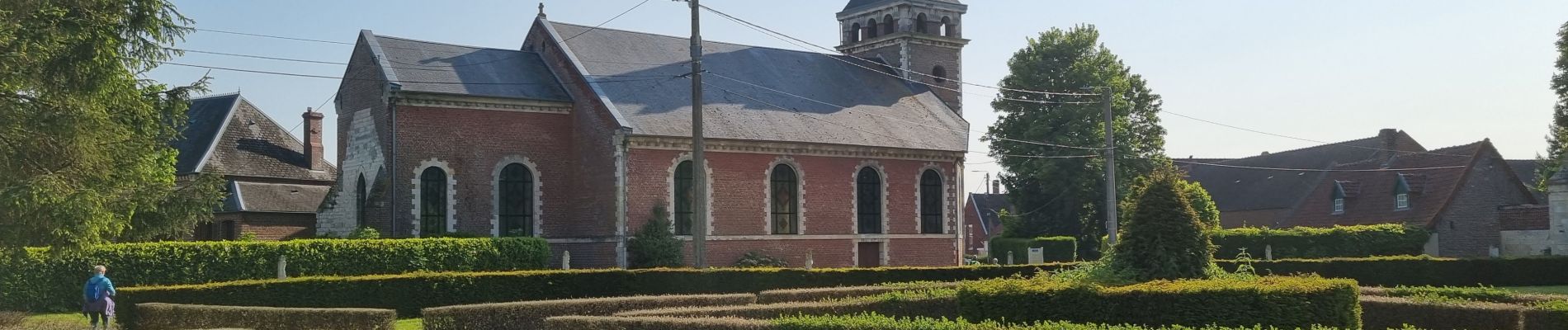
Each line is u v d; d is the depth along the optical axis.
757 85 53.66
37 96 25.27
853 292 28.00
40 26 24.12
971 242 85.50
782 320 17.19
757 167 49.75
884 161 53.66
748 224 49.25
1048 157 63.62
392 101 44.84
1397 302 21.73
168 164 33.56
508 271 32.94
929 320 17.02
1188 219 23.88
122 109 26.53
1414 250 58.00
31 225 24.05
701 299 26.03
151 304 26.14
